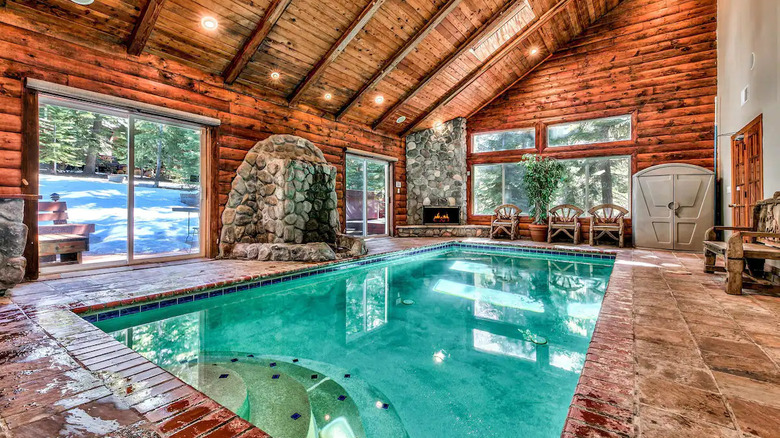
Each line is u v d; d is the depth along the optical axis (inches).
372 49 218.7
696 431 41.4
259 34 174.1
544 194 291.0
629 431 41.6
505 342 101.7
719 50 238.7
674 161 256.1
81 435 41.4
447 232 327.9
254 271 155.6
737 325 81.4
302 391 71.3
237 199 198.8
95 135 167.8
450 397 71.0
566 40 291.4
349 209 335.3
